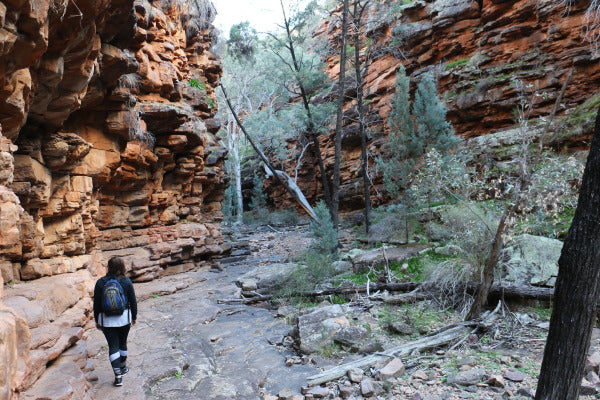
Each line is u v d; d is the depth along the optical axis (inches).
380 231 505.4
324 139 1030.4
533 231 329.4
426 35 737.6
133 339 259.1
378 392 181.9
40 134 238.7
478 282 288.0
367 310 305.1
